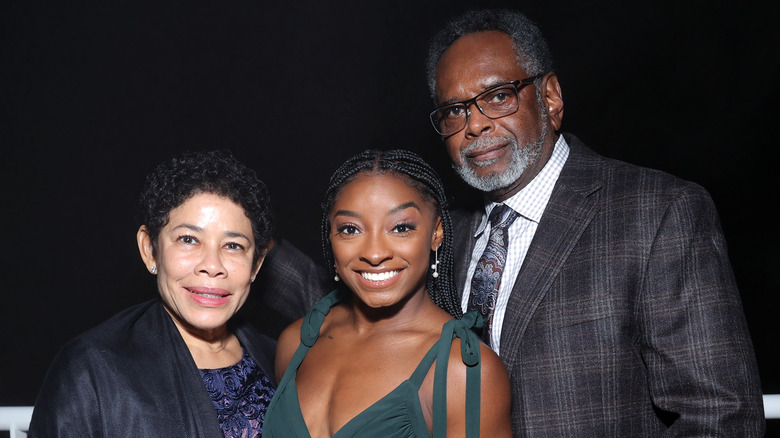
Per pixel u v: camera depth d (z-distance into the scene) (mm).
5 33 9047
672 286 1790
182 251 1734
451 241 1819
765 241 8414
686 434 1759
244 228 1777
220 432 1725
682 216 1818
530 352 1875
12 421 1870
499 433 1645
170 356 1755
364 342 1755
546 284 1887
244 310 2416
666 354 1782
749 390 1737
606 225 1888
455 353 1642
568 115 8875
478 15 2080
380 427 1613
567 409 1829
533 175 2039
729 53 8531
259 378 1903
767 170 8531
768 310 8062
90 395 1647
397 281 1664
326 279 2271
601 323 1829
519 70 1996
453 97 2012
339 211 1671
